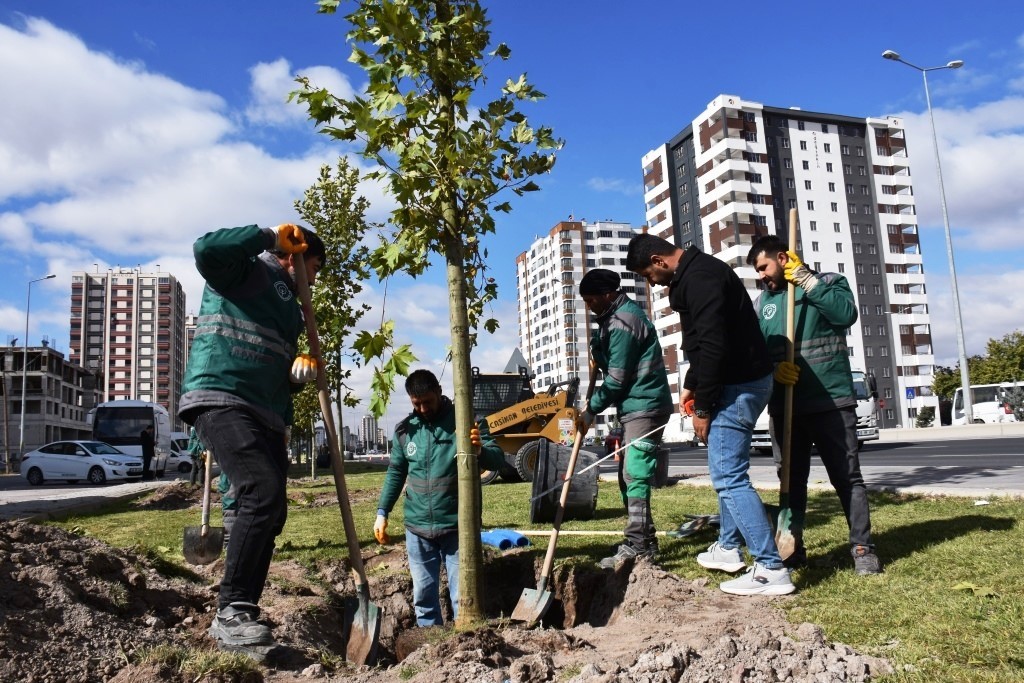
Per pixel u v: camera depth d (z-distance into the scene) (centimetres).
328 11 390
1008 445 1791
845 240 7556
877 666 258
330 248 1488
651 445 499
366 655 344
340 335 1475
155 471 2800
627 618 385
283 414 363
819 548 474
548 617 496
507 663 292
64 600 325
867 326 7550
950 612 305
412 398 461
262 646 313
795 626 312
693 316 387
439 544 473
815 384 415
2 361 8438
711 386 376
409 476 475
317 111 382
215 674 269
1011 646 259
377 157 394
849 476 405
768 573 378
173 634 343
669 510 725
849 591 360
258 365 340
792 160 7475
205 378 333
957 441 2244
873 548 397
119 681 265
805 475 440
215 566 517
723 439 390
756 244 446
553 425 1321
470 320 472
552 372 12044
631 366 493
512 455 1373
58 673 277
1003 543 432
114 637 318
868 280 7612
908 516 581
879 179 7756
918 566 393
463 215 409
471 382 407
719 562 437
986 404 3369
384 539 485
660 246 411
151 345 16188
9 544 356
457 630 361
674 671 258
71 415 9788
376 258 419
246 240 329
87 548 405
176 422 16100
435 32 390
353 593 507
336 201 1508
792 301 418
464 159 379
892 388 7525
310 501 1069
